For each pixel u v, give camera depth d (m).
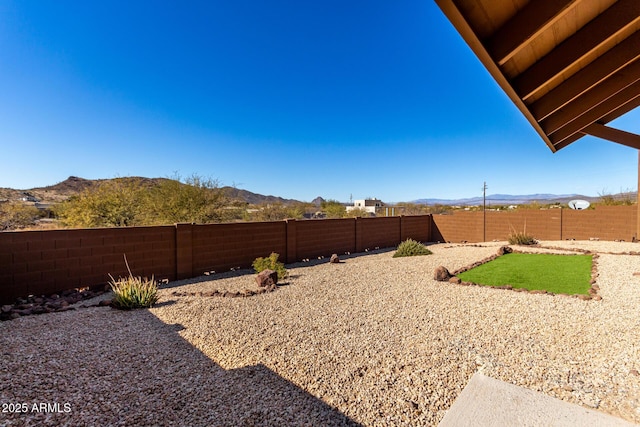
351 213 23.77
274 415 2.37
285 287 6.63
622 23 2.93
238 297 5.84
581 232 13.27
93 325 4.34
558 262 8.52
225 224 8.89
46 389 2.69
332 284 6.86
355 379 2.89
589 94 5.03
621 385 2.66
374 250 13.94
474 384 2.73
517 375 2.88
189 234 8.07
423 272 8.01
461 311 4.80
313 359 3.30
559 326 4.07
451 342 3.67
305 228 11.16
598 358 3.17
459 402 2.48
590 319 4.27
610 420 2.21
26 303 5.53
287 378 2.92
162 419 2.31
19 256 5.71
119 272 6.96
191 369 3.09
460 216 16.47
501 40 2.69
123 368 3.10
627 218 12.33
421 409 2.44
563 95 4.25
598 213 12.91
